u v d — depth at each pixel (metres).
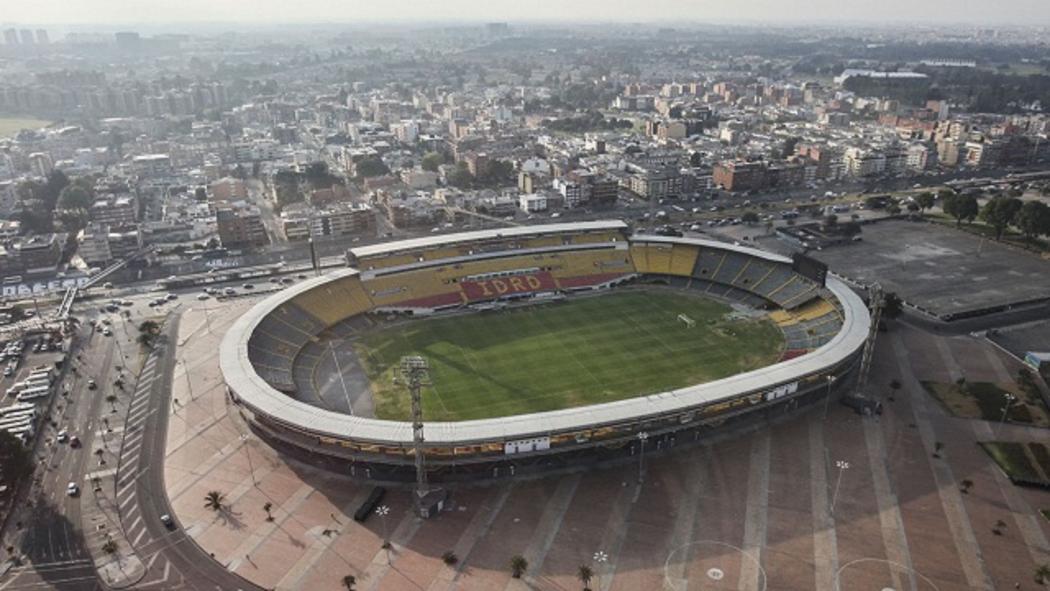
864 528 124.81
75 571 116.94
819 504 131.25
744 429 156.62
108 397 172.25
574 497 134.38
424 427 137.88
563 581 113.62
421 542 122.75
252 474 142.12
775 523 126.38
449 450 136.50
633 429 144.12
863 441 151.38
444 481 139.12
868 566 116.00
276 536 124.44
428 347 198.75
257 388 153.75
